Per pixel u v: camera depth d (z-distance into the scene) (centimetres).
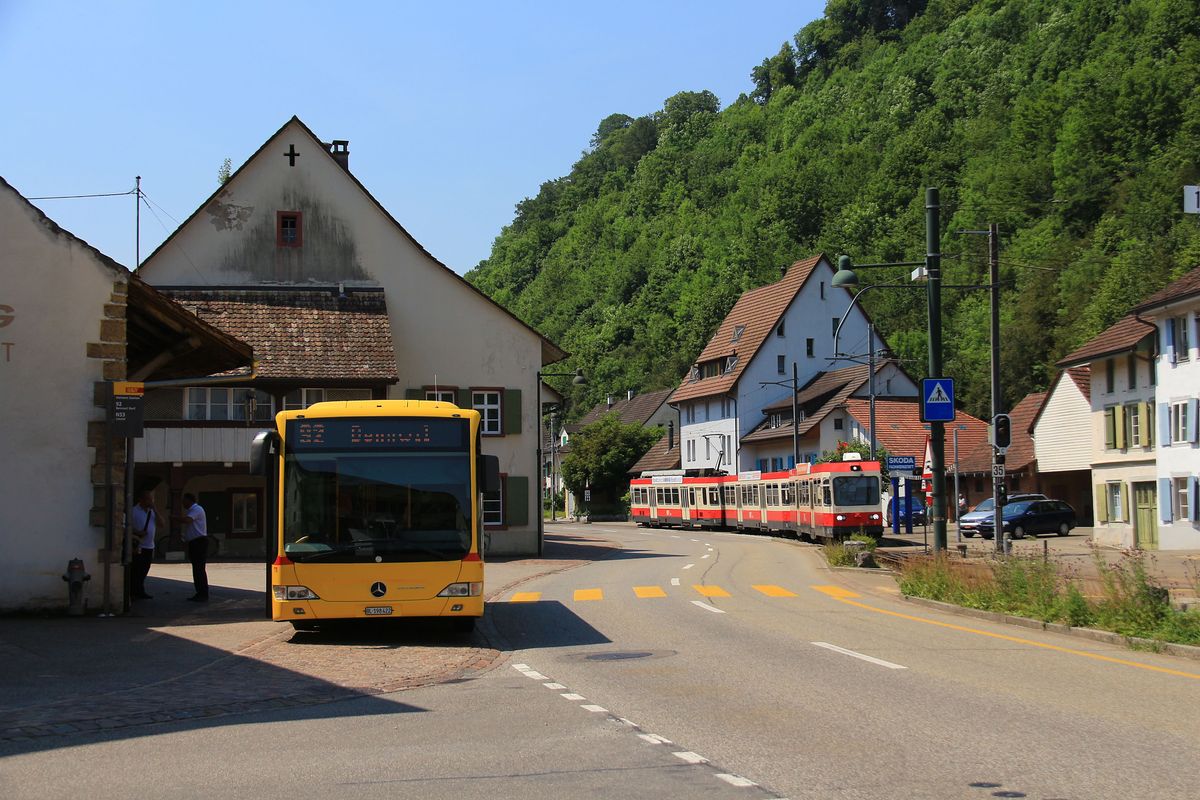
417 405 1659
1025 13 11962
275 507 1686
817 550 4159
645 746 884
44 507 1930
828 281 8225
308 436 1627
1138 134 8250
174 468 3841
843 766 799
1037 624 1698
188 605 2155
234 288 4197
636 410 11012
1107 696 1082
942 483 2505
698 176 14450
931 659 1358
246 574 3061
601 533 6606
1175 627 1481
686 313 11844
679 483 7188
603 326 13462
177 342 2306
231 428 3853
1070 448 6278
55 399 1942
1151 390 4594
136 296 2081
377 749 900
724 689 1158
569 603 2247
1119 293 6912
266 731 991
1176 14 8638
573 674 1302
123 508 1973
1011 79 10812
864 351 8206
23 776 825
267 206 4297
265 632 1742
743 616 1930
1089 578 2034
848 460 4981
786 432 7519
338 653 1513
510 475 4309
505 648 1573
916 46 12812
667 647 1528
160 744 939
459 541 1609
